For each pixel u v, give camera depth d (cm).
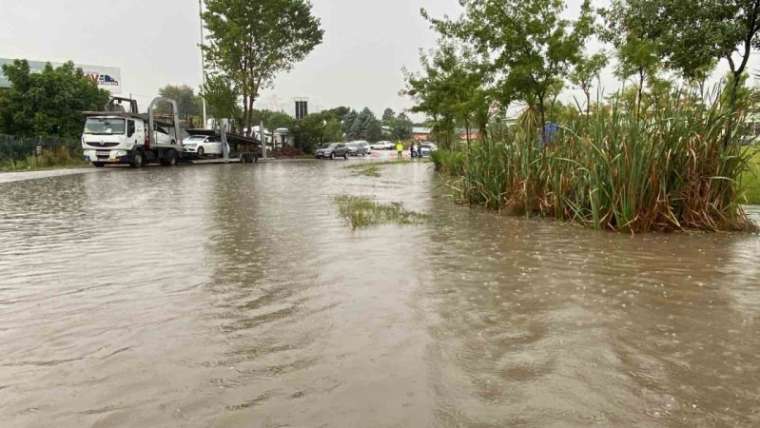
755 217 923
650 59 1324
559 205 953
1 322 398
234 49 4372
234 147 3978
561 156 983
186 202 1215
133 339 362
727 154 828
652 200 809
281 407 266
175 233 792
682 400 270
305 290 480
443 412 259
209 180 1955
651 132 836
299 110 7450
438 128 2761
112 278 528
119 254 642
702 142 831
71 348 347
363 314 411
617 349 337
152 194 1403
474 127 2430
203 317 407
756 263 587
